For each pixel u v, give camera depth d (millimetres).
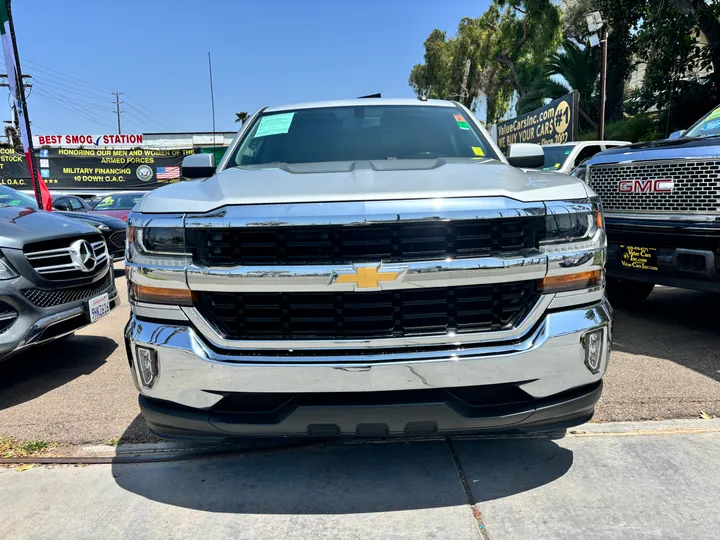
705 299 5770
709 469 2498
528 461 2609
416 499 2316
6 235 3512
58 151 24641
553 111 13688
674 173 3887
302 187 2164
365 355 2035
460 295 2072
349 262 2006
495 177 2293
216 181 2451
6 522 2244
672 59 15930
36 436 3020
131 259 2213
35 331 3564
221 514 2250
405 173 2348
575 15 24938
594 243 2195
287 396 2094
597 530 2084
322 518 2203
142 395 2264
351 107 3598
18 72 10102
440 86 38438
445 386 2033
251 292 2047
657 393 3346
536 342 2082
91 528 2188
